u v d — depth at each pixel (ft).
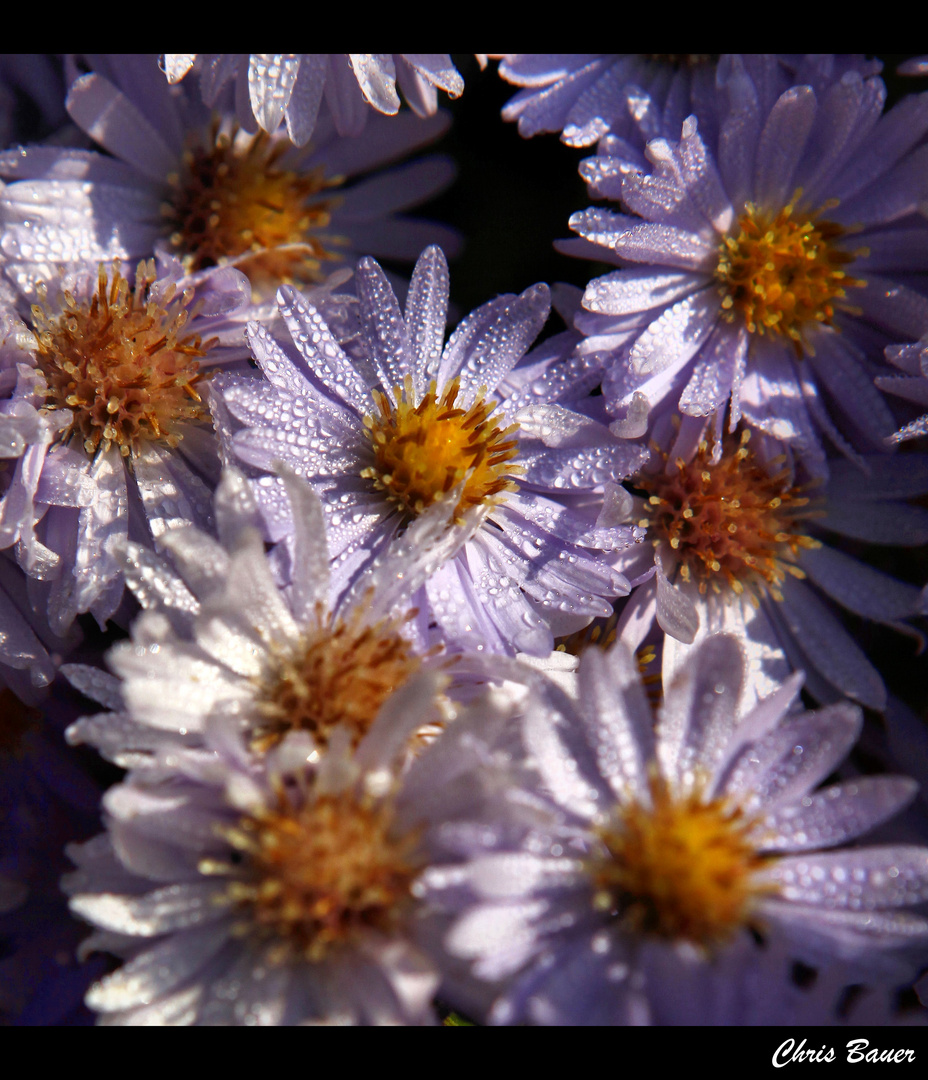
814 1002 0.87
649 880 0.88
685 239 0.98
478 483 0.95
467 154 1.04
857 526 0.99
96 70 0.99
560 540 0.95
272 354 0.95
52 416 0.95
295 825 0.88
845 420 1.00
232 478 0.91
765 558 0.99
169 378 0.96
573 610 0.94
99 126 0.99
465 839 0.87
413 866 0.88
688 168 0.97
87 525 0.94
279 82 0.97
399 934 0.88
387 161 1.04
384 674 0.91
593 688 0.90
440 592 0.93
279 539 0.92
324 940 0.88
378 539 0.95
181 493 0.96
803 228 0.99
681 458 0.97
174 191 1.01
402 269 1.05
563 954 0.87
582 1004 0.87
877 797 0.90
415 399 0.96
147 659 0.89
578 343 0.97
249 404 0.94
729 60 0.99
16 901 0.95
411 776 0.89
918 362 0.97
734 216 0.99
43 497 0.94
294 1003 0.88
